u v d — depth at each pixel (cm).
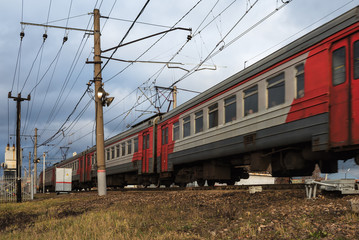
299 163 1022
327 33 854
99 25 1814
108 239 573
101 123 1752
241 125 1173
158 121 1861
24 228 823
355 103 773
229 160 1423
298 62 942
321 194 812
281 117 993
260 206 773
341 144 797
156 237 570
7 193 2227
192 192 1238
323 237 476
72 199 1650
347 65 798
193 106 1505
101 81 1784
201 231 596
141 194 1452
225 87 1280
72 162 3734
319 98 861
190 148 1503
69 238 614
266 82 1072
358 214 564
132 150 2145
